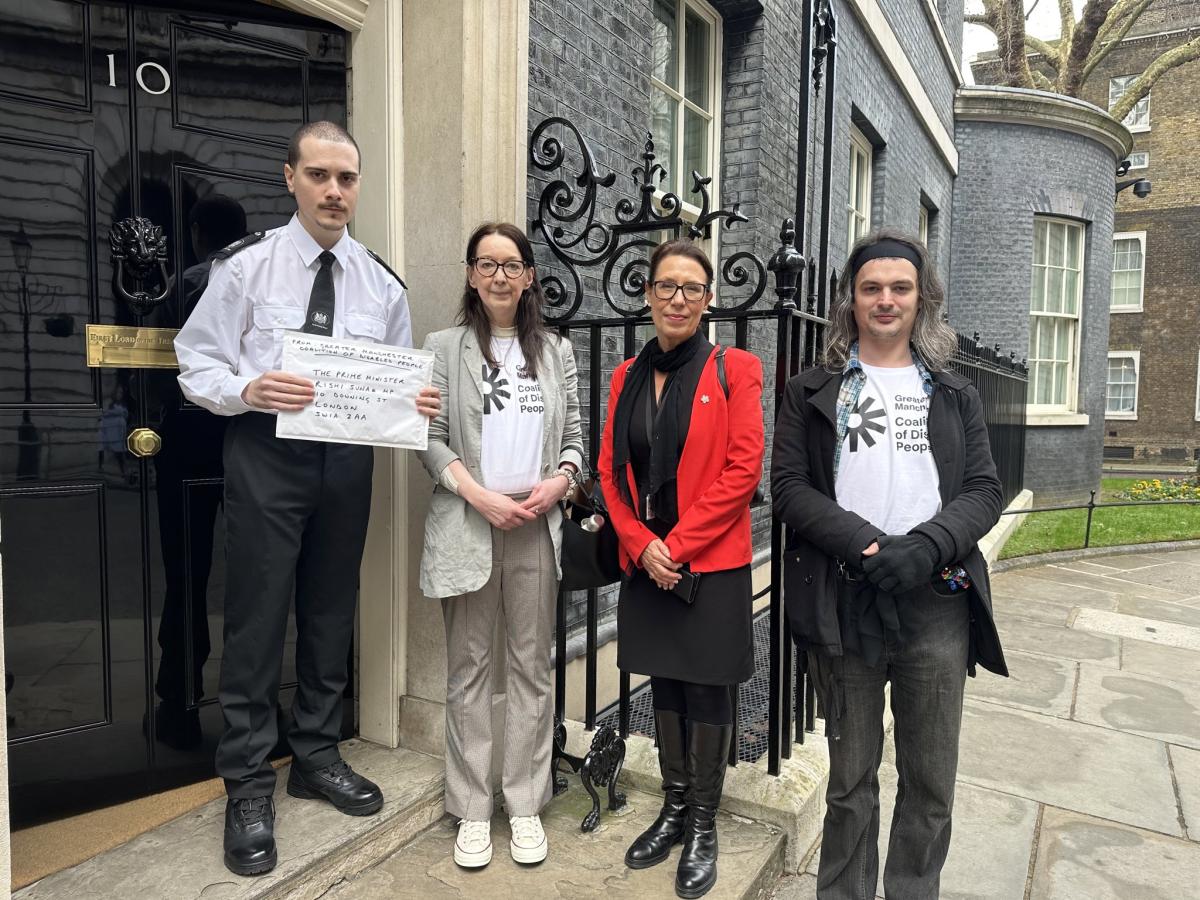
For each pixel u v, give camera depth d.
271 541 1.90
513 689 2.14
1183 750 3.13
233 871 1.81
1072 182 10.50
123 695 2.10
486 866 2.06
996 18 13.91
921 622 1.66
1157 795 2.76
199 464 2.20
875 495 1.67
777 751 2.36
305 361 1.82
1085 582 6.12
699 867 1.97
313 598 2.09
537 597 2.10
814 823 2.41
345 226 2.02
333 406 1.86
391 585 2.45
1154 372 20.20
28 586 1.93
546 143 2.70
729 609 1.96
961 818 2.59
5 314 1.87
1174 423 20.02
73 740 2.02
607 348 3.57
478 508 1.94
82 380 1.99
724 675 1.95
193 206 2.15
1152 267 20.09
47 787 1.99
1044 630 4.79
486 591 2.07
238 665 1.90
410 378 1.95
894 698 1.77
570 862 2.09
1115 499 11.12
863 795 1.81
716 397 1.96
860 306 1.70
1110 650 4.41
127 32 2.02
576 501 2.17
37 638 1.95
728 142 4.76
